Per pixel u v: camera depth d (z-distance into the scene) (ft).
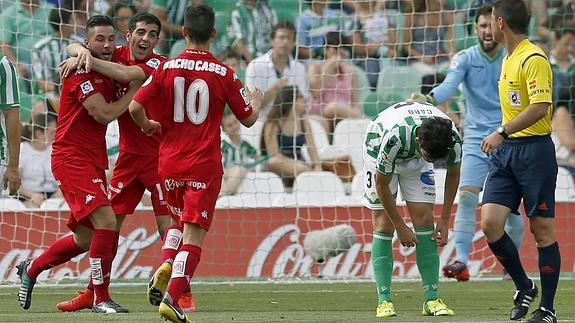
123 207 87.61
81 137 81.87
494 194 74.13
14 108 77.61
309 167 151.74
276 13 169.37
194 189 68.64
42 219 126.21
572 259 131.13
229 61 165.89
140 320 74.84
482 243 130.41
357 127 152.87
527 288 75.00
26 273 84.99
